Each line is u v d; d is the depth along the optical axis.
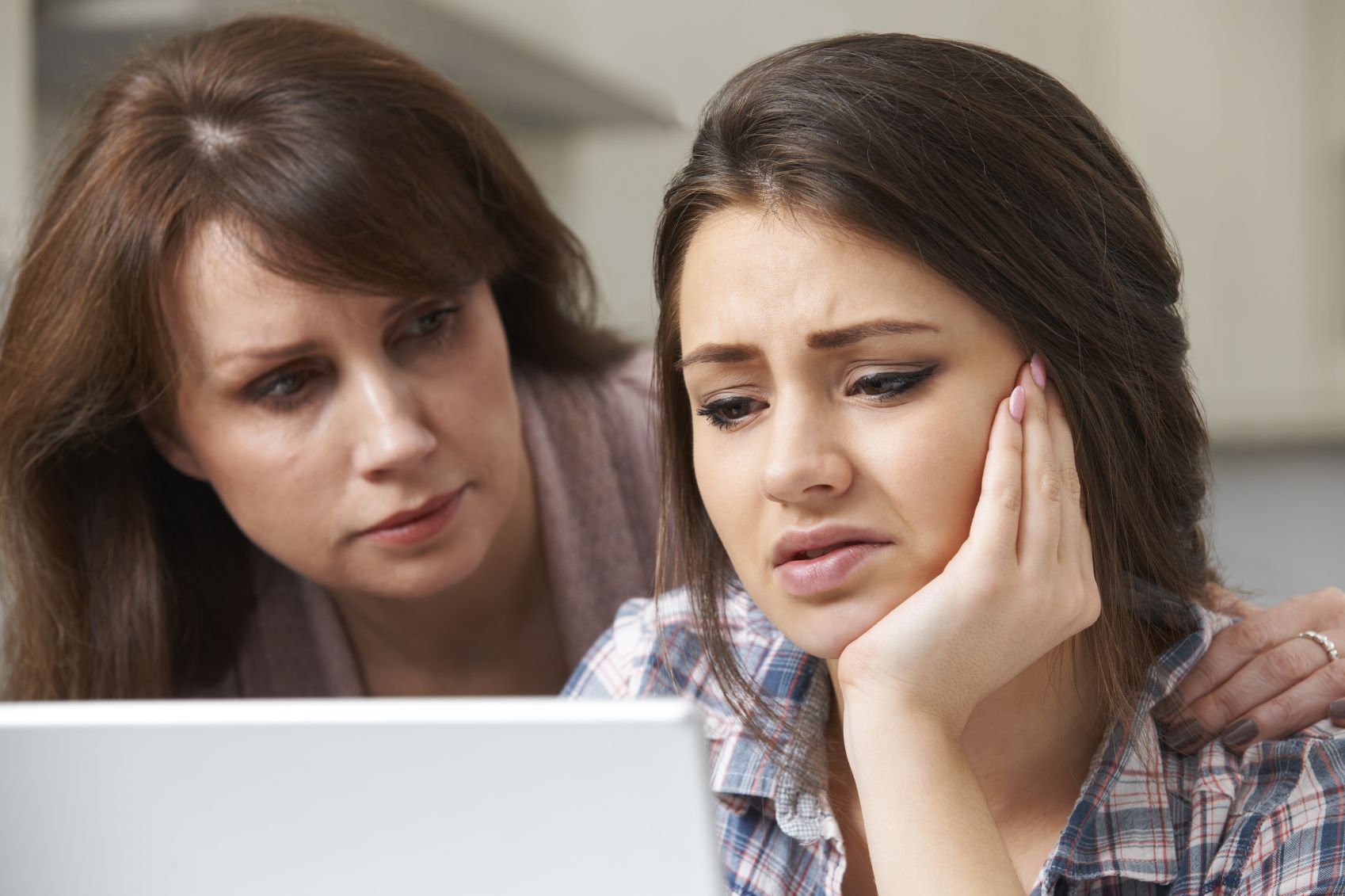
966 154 1.06
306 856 0.73
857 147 1.04
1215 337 4.71
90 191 1.64
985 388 1.08
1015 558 1.09
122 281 1.60
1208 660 1.24
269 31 1.71
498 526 1.75
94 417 1.73
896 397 1.08
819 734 1.30
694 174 1.11
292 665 1.99
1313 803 1.10
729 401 1.12
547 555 1.98
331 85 1.64
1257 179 4.69
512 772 0.71
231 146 1.57
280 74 1.62
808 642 1.13
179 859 0.74
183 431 1.70
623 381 2.11
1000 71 1.11
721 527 1.15
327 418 1.61
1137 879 1.16
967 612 1.08
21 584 1.84
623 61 3.62
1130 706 1.18
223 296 1.56
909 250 1.04
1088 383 1.12
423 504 1.64
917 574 1.10
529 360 2.07
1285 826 1.11
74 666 1.87
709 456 1.14
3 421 1.75
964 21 4.49
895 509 1.09
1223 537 4.44
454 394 1.67
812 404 1.08
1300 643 1.23
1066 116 1.14
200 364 1.61
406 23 2.80
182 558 1.93
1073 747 1.21
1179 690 1.22
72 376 1.69
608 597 2.00
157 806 0.74
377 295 1.56
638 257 4.20
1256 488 4.73
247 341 1.57
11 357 1.74
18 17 2.46
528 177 1.94
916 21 4.42
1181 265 1.25
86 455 1.80
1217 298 4.70
